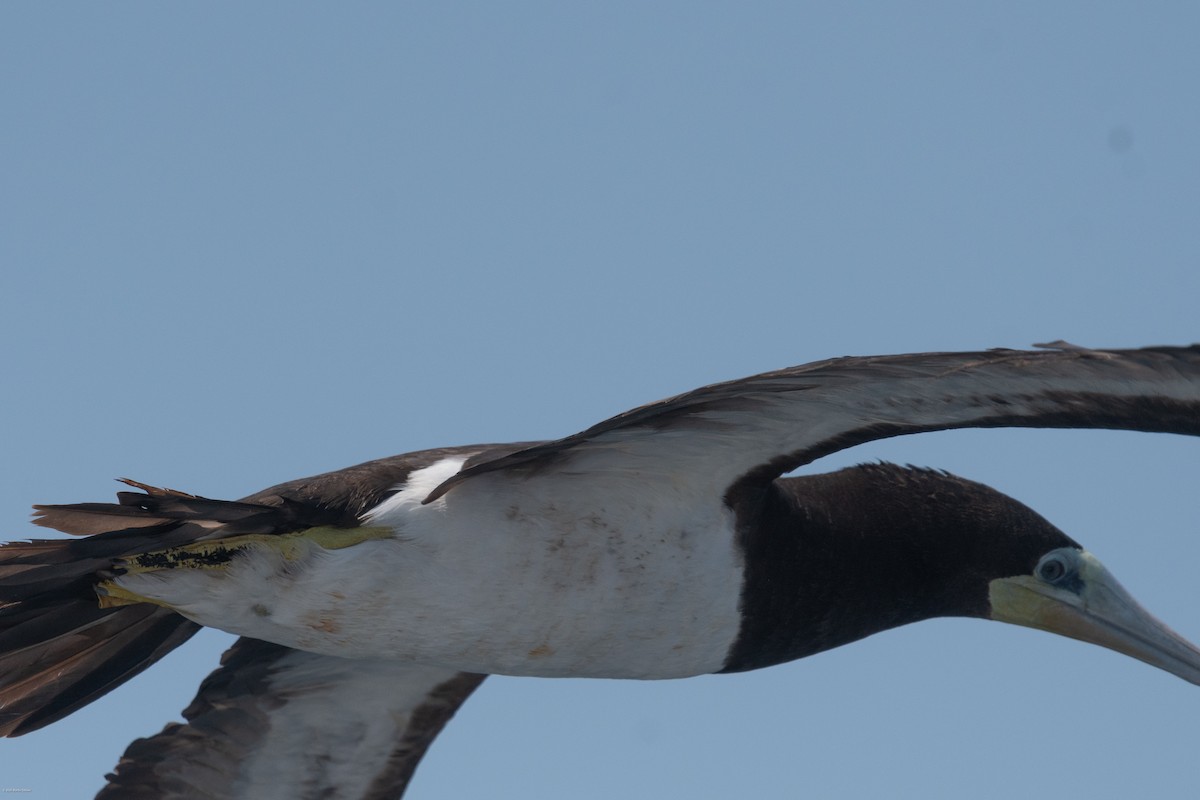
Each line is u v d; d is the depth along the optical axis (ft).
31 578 40.55
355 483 42.57
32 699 47.26
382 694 51.52
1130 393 36.17
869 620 47.93
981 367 36.50
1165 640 49.49
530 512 42.52
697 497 43.39
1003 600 49.57
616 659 44.32
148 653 47.75
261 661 51.24
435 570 41.98
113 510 41.14
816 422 41.06
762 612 45.27
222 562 41.98
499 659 43.57
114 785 51.29
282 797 52.19
